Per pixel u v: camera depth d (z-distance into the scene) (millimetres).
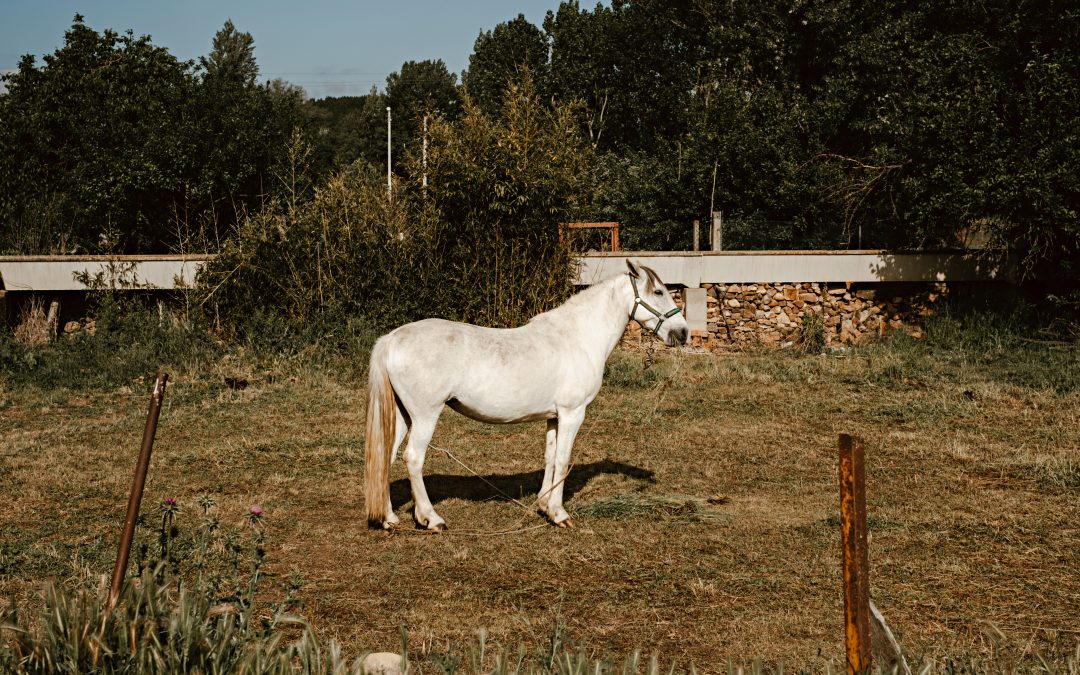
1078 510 7922
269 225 16750
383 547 6891
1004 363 15312
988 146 17312
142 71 27656
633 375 14406
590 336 7613
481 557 6688
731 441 10703
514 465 9578
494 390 7141
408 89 66375
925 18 21047
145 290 17594
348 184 17328
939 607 5809
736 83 30516
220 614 4469
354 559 6637
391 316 15523
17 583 5973
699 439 10820
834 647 5168
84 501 8078
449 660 4480
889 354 16578
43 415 11938
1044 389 13344
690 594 6012
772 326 18984
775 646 5203
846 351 17438
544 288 15867
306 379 13781
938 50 18484
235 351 15367
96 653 3904
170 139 24172
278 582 6141
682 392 13711
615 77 41125
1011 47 18094
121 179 23781
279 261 16344
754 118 26641
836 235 23484
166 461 9539
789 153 25656
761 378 14570
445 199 15938
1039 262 18891
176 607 4496
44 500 8094
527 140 15859
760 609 5746
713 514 7770
